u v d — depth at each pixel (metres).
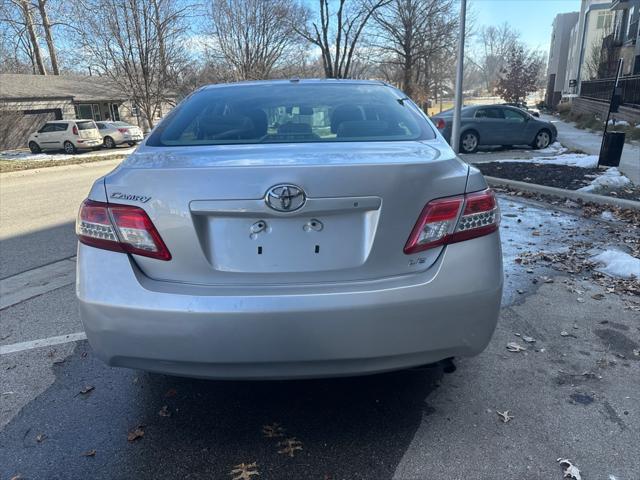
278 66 36.59
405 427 2.49
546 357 3.10
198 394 2.80
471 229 2.19
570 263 4.71
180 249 2.10
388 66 36.06
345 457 2.29
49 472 2.23
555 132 15.29
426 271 2.15
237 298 2.04
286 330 2.04
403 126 2.85
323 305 2.03
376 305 2.05
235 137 2.73
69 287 4.55
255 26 33.56
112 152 24.06
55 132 24.14
